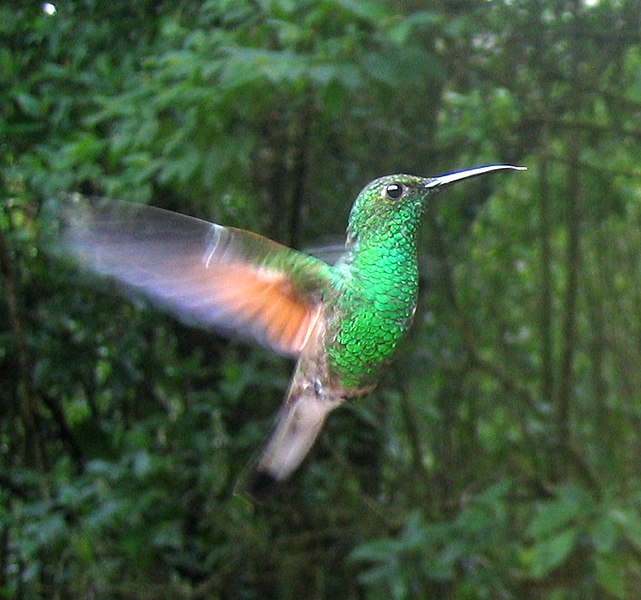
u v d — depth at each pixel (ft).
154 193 19.44
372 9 14.87
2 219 19.71
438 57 18.84
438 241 22.95
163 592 20.25
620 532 16.31
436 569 17.85
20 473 19.15
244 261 7.99
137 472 18.25
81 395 22.31
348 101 19.30
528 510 23.38
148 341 21.45
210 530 21.25
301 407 7.99
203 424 21.17
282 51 16.14
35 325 21.21
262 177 20.88
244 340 7.90
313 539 21.80
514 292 27.14
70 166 17.51
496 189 23.71
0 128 18.45
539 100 20.06
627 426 26.94
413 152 21.59
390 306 7.99
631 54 20.53
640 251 27.32
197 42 16.02
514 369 26.61
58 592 20.48
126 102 16.51
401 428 24.48
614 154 21.25
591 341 27.07
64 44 18.95
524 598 21.71
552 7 19.42
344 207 21.63
